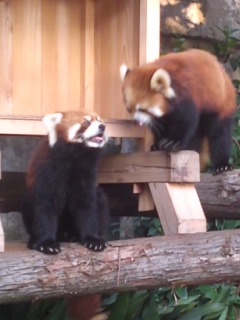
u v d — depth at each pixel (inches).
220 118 307.6
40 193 254.4
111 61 304.0
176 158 274.1
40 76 299.9
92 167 261.0
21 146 418.0
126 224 419.8
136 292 313.7
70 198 261.4
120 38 300.2
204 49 460.8
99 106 308.3
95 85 310.0
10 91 293.9
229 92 313.3
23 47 296.7
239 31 468.1
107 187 324.5
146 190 292.4
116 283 241.1
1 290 225.1
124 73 289.0
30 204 258.1
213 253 249.4
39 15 299.6
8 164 416.2
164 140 279.3
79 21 307.9
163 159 277.6
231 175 306.2
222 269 250.1
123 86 288.4
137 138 299.3
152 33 289.1
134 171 291.1
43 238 245.6
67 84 305.4
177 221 265.7
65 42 305.0
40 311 305.6
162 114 279.7
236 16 470.3
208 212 312.0
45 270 231.5
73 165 257.8
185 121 280.7
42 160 257.1
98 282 238.8
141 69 286.4
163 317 321.7
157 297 367.9
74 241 273.6
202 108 295.0
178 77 284.2
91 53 309.4
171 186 274.8
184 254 247.1
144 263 243.0
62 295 235.9
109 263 239.8
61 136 256.5
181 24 454.6
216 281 252.7
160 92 279.3
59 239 275.1
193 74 291.1
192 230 266.4
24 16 296.8
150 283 245.0
